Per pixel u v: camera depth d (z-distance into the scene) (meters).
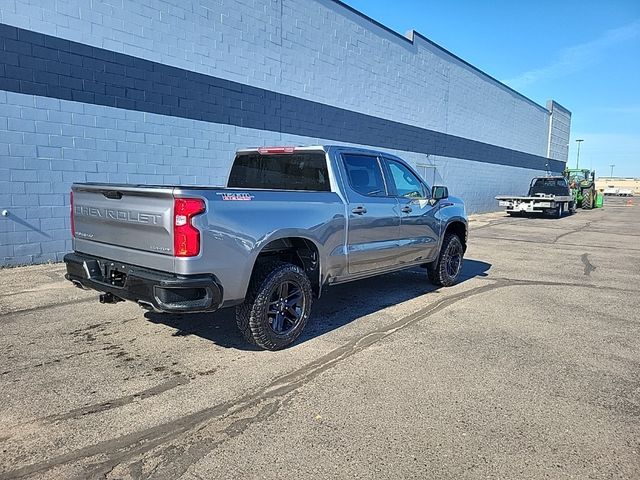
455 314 5.79
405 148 18.02
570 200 24.84
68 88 8.06
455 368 4.11
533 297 6.76
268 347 4.39
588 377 3.98
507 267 9.25
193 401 3.44
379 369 4.05
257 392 3.60
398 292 6.93
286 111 12.28
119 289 4.09
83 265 4.46
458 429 3.11
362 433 3.04
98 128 8.51
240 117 11.00
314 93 13.23
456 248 7.44
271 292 4.31
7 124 7.46
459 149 22.17
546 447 2.92
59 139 8.05
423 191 6.80
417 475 2.62
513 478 2.60
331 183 5.20
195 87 9.95
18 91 7.52
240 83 10.92
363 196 5.50
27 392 3.53
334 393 3.59
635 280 8.14
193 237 3.69
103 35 8.41
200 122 10.12
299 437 2.98
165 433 3.01
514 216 24.11
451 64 20.77
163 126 9.46
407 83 17.72
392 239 5.95
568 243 13.33
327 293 6.79
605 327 5.38
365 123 15.59
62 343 4.56
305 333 4.97
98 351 4.38
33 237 7.95
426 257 6.80
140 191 3.87
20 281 6.92
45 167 7.95
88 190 4.48
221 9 10.32
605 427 3.17
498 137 26.31
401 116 17.55
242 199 4.07
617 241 13.98
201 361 4.18
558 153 37.50
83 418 3.17
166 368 4.02
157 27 9.19
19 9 7.40
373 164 5.86
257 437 2.98
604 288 7.45
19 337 4.71
